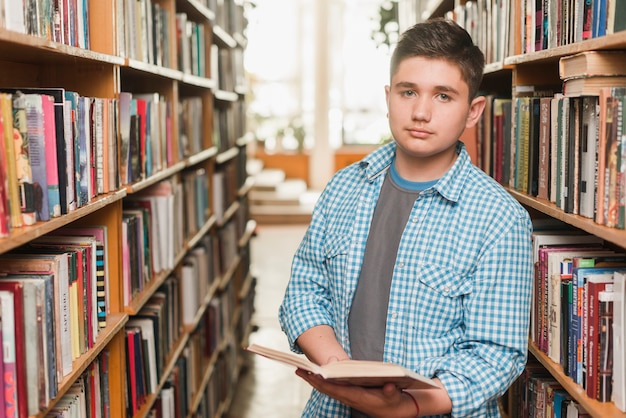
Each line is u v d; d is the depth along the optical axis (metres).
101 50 2.23
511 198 1.57
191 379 3.41
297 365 1.38
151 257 2.71
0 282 1.44
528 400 2.11
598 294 1.54
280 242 9.23
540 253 1.91
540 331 1.93
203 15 3.99
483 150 2.71
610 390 1.53
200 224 3.88
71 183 1.78
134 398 2.39
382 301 1.61
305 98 11.80
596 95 1.59
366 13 11.52
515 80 2.37
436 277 1.54
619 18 1.52
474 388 1.47
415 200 1.60
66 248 1.86
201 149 4.08
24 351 1.44
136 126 2.45
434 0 3.80
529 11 2.18
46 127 1.65
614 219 1.48
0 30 1.34
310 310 1.69
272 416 4.33
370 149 11.73
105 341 2.00
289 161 11.72
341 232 1.68
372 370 1.33
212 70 4.27
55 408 1.74
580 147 1.68
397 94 1.56
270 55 11.68
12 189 1.48
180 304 3.27
